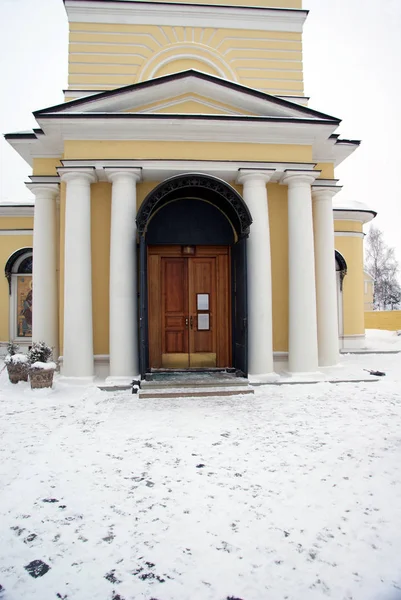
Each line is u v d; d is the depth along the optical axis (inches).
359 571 121.2
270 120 370.6
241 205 347.6
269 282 380.5
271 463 196.9
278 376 372.5
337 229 641.6
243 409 291.1
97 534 140.1
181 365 402.0
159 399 320.2
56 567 123.8
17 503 161.0
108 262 388.2
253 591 113.4
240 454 208.1
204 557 127.5
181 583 116.6
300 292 384.2
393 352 604.4
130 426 253.9
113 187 371.6
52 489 172.1
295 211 388.8
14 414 282.7
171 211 401.7
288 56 460.8
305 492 168.2
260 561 125.6
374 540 135.9
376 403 306.2
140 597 111.6
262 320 374.6
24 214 643.5
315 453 208.7
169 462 198.7
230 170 377.1
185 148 374.9
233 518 149.3
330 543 134.3
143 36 440.8
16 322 642.2
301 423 258.1
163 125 366.3
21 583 117.1
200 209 404.2
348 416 273.0
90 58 435.5
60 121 359.3
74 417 274.8
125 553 130.0
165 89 373.1
